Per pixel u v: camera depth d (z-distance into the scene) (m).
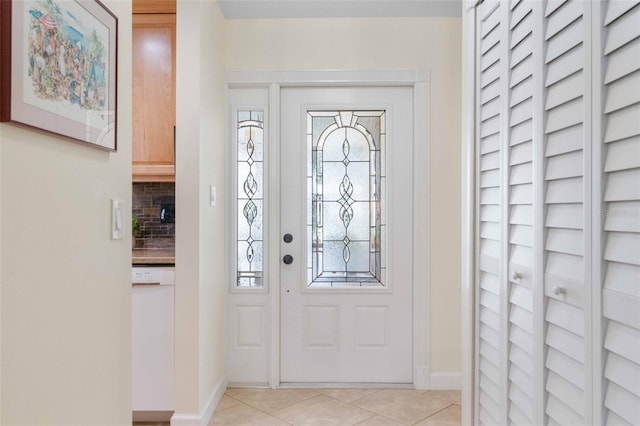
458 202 2.71
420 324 2.71
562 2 1.12
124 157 1.28
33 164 0.85
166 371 2.24
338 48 2.71
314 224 2.82
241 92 2.79
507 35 1.41
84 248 1.05
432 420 2.29
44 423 0.88
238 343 2.79
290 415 2.35
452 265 2.71
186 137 2.16
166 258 2.29
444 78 2.71
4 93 0.75
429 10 2.62
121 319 1.25
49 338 0.90
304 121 2.79
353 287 2.79
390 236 2.77
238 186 2.82
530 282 1.29
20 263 0.81
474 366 1.71
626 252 0.91
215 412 2.39
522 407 1.33
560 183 1.15
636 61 0.87
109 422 1.18
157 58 2.46
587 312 1.03
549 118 1.19
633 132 0.88
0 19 0.75
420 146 2.71
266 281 2.78
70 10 0.97
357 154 2.81
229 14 2.66
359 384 2.77
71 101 0.97
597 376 0.99
